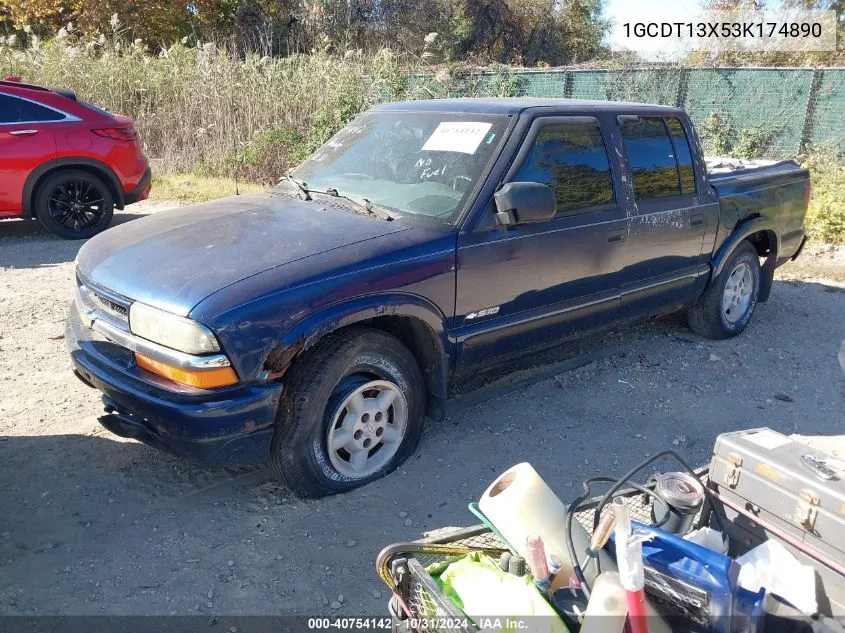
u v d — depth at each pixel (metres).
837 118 13.27
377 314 3.44
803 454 2.45
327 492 3.53
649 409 4.66
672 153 5.15
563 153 4.37
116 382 3.30
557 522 2.23
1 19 23.84
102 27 23.53
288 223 3.81
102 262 3.69
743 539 2.51
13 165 8.27
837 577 2.21
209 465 3.19
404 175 4.24
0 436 4.04
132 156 9.14
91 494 3.53
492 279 3.94
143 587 2.92
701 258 5.44
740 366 5.42
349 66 13.71
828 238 9.32
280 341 3.14
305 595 2.92
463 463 3.91
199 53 13.80
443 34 28.45
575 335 4.63
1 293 6.57
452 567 2.23
